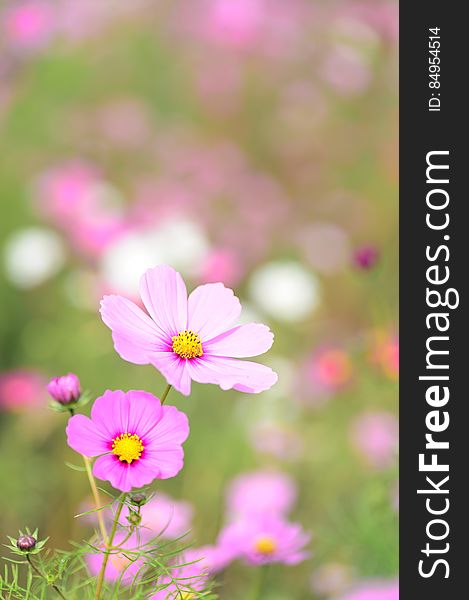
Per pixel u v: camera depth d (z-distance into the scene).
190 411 1.68
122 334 0.82
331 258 2.26
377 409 1.53
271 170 2.76
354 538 1.26
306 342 1.97
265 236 2.33
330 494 1.50
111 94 2.82
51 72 2.68
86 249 1.94
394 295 1.99
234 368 0.84
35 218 2.10
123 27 2.90
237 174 2.55
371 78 2.79
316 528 1.37
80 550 0.85
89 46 2.79
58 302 1.90
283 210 2.50
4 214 2.12
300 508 1.48
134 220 2.15
